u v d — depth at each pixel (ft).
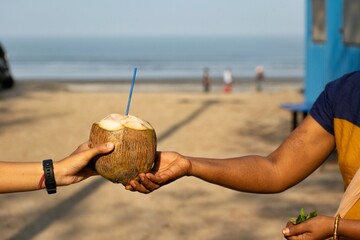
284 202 26.58
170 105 59.82
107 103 61.93
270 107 57.82
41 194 28.27
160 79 197.67
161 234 22.99
